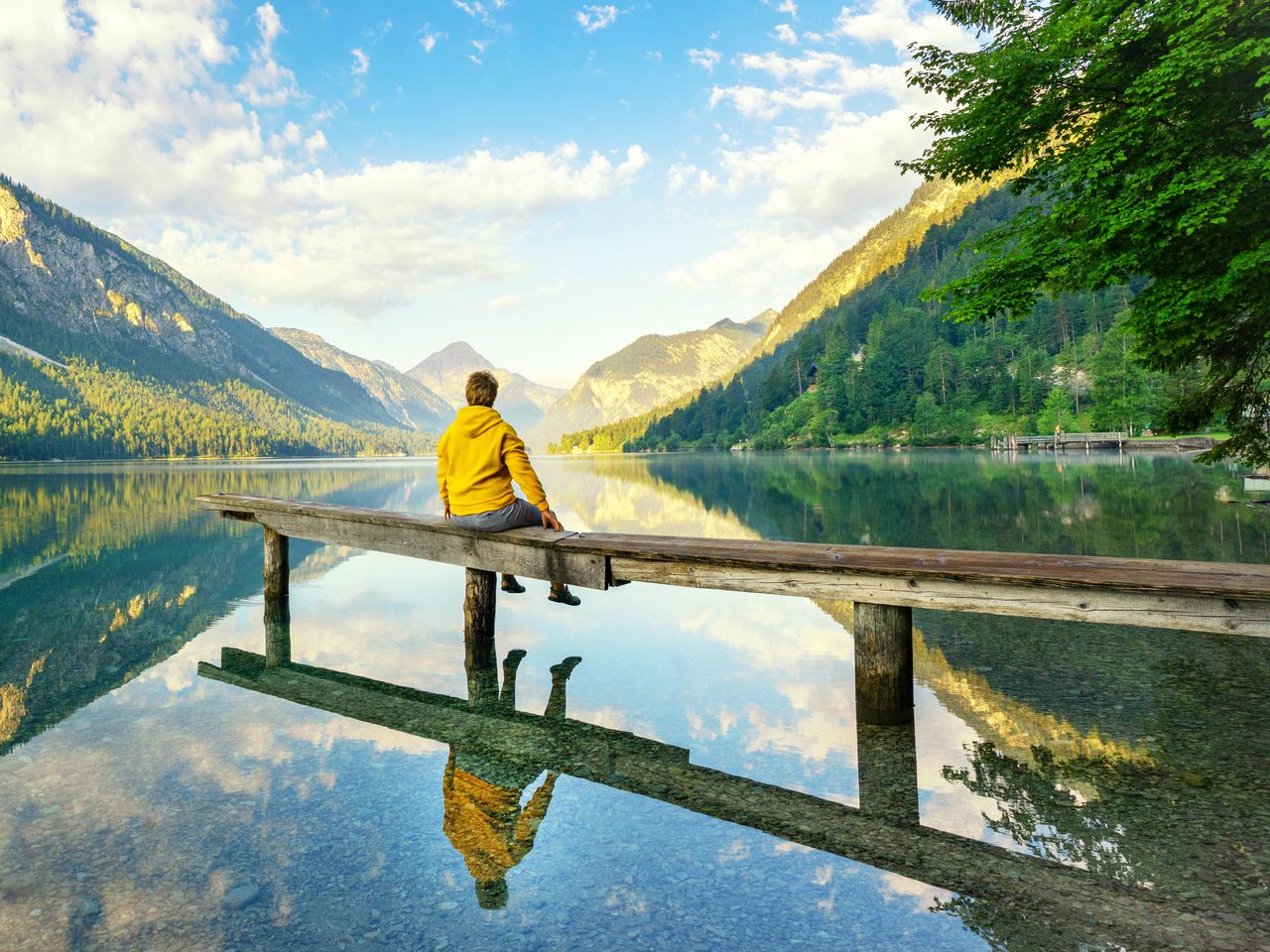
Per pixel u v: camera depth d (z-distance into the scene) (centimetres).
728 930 220
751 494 2681
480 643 611
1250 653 567
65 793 320
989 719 427
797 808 310
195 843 274
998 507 1822
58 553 1237
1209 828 288
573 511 2191
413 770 351
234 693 482
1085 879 252
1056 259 724
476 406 580
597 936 216
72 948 208
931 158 873
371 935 216
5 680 514
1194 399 868
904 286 19475
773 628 681
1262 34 589
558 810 307
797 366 17600
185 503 2469
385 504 2348
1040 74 737
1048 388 11900
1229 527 1290
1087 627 671
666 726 419
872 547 487
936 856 269
